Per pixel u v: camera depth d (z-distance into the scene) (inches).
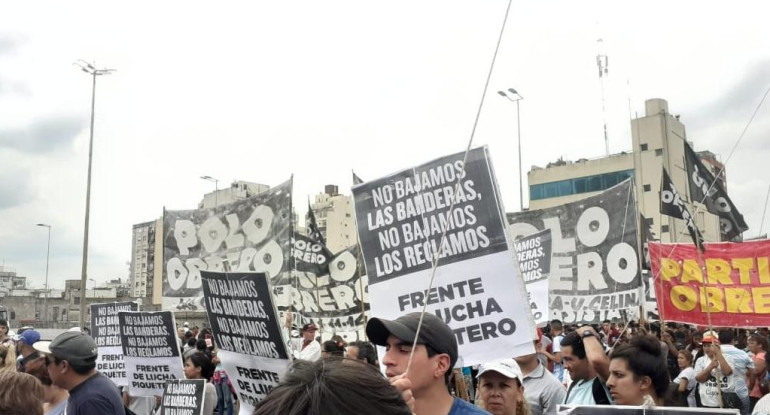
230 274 232.4
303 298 725.3
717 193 468.4
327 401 49.0
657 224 2503.7
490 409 168.6
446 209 188.4
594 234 550.6
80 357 187.8
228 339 238.2
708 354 360.2
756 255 360.2
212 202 2810.0
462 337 179.8
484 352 176.1
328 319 720.3
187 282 533.0
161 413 288.7
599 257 545.6
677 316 373.7
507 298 176.4
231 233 513.3
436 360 122.7
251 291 225.6
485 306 178.5
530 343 172.2
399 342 122.3
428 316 125.6
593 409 147.7
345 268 727.7
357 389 50.4
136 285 4803.2
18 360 384.8
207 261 525.3
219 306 240.1
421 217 192.5
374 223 200.8
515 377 166.7
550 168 2768.2
